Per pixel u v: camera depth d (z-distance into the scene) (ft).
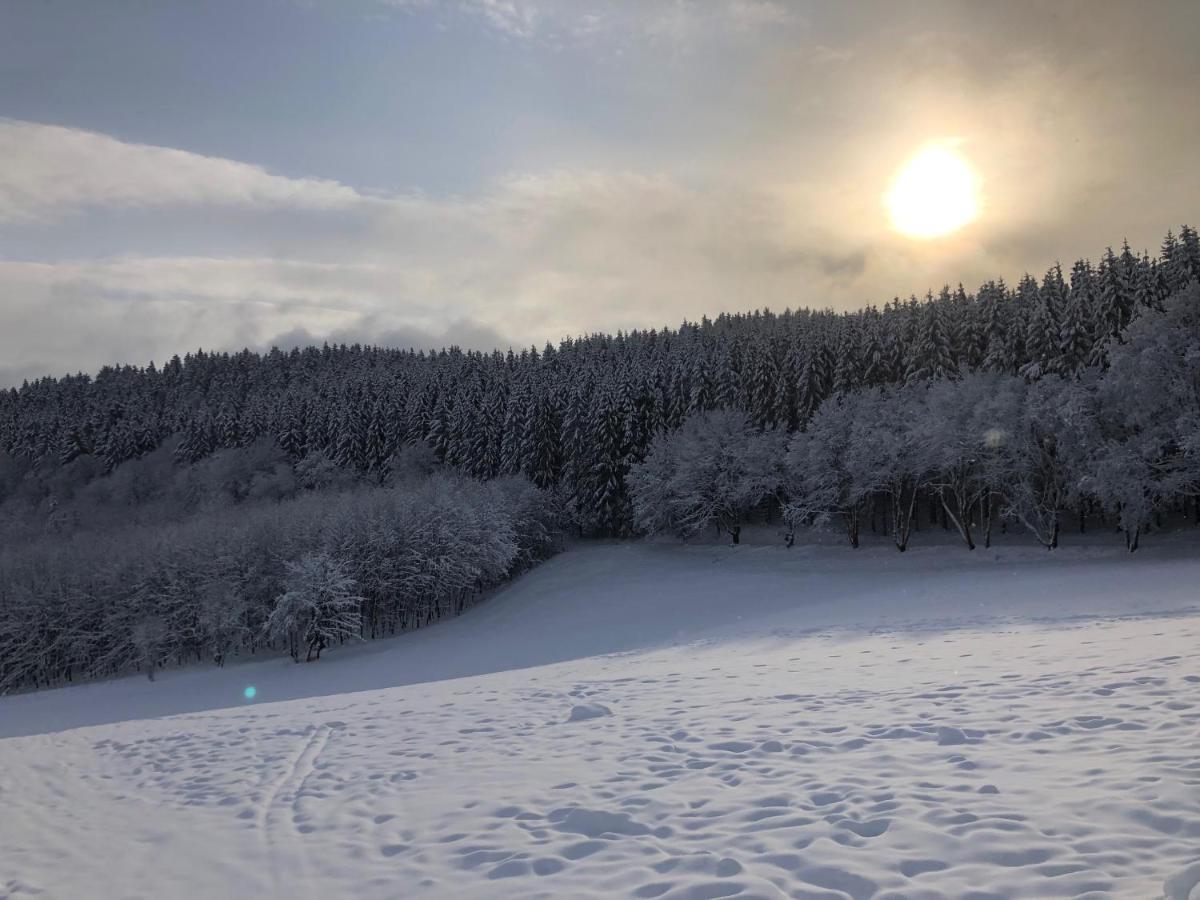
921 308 237.25
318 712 56.95
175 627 183.01
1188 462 140.15
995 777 24.43
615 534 261.44
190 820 31.19
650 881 19.95
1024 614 92.99
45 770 45.52
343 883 22.66
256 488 298.56
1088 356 181.68
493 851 23.45
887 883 18.03
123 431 371.76
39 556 215.92
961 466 175.11
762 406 245.04
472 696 57.36
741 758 30.76
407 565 198.29
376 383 357.00
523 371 329.11
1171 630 55.21
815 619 118.93
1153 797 20.98
